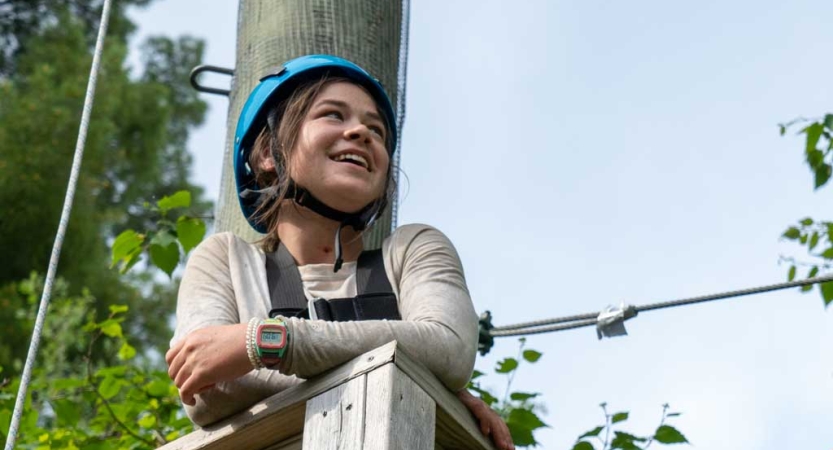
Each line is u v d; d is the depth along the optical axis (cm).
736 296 526
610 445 537
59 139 1786
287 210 371
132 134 1956
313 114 368
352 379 313
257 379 333
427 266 356
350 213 365
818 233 682
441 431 338
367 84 381
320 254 368
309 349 317
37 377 882
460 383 336
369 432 304
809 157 684
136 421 664
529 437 528
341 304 348
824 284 658
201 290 352
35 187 1723
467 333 339
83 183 1788
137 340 1794
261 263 360
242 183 386
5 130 1750
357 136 364
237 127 387
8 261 1709
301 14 478
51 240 1734
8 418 650
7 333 1575
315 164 361
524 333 544
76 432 661
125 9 2242
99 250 1791
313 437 312
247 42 489
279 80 376
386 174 377
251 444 337
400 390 309
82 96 1869
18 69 1973
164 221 591
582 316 538
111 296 1778
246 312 347
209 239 368
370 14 486
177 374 329
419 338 326
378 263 362
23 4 2075
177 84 2253
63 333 1216
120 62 2002
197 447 338
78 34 2016
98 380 775
